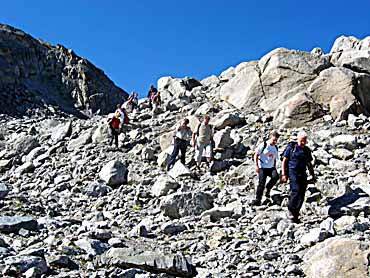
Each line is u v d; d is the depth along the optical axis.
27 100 69.69
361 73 27.16
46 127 36.16
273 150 15.33
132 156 23.83
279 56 29.69
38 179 21.91
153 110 33.00
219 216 13.95
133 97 36.59
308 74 28.36
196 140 20.92
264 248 11.03
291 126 24.30
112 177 19.69
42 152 26.45
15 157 26.11
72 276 8.69
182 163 20.73
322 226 11.41
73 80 88.75
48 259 9.27
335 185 15.02
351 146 20.02
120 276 8.85
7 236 10.91
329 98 25.44
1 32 86.50
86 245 10.23
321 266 9.08
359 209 12.91
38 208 14.74
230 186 17.92
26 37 91.31
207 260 10.40
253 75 30.19
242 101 29.44
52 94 81.88
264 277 9.28
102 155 23.92
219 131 22.91
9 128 36.97
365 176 16.19
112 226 13.42
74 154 25.30
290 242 11.27
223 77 38.25
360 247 9.15
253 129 24.20
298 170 13.01
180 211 14.52
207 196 15.33
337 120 24.28
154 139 26.06
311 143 20.42
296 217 12.78
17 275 8.41
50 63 89.88
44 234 11.43
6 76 74.50
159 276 9.14
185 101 33.53
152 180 19.25
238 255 10.51
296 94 26.34
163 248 11.13
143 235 12.33
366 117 24.12
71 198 18.17
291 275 9.34
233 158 21.06
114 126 25.38
